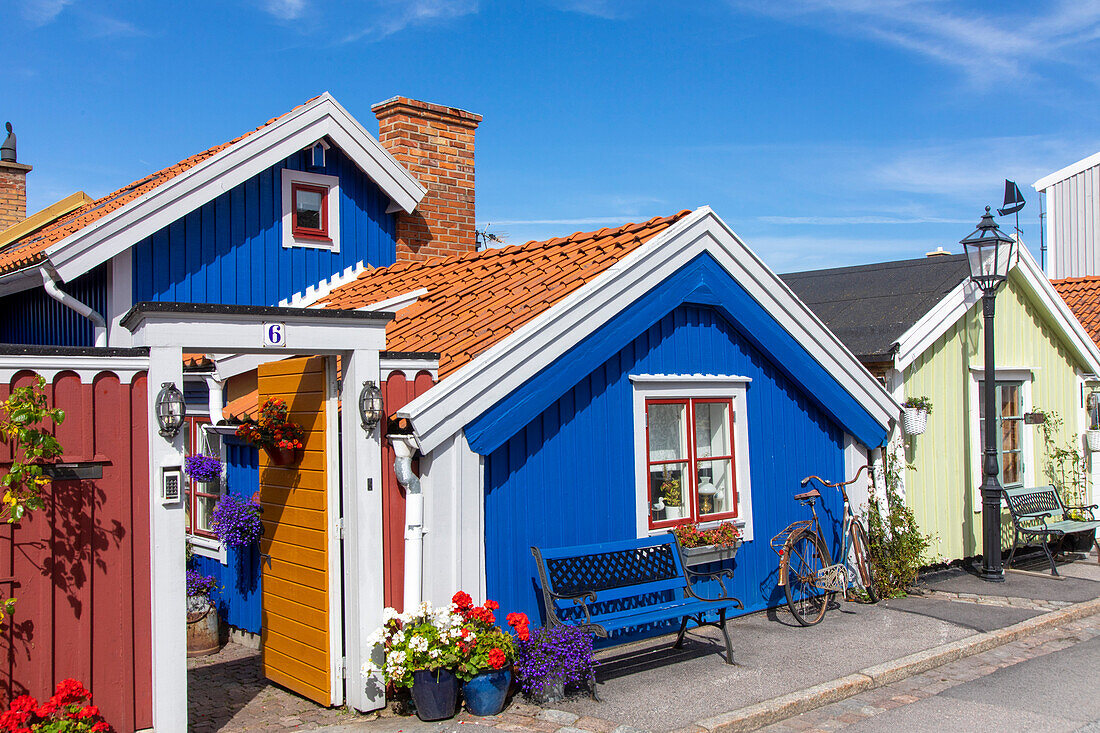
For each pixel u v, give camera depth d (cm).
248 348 600
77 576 549
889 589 988
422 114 1238
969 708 657
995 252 1049
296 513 716
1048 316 1254
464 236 1270
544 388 732
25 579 533
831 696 675
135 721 565
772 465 938
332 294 1095
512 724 612
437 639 632
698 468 878
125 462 567
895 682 724
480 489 697
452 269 1036
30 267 917
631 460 818
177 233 987
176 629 570
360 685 645
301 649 709
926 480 1102
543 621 738
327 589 673
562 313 734
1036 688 702
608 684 696
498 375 695
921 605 955
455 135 1271
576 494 773
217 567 965
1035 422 1234
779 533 909
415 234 1215
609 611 784
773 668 730
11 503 502
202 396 993
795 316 934
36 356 536
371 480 652
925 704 669
